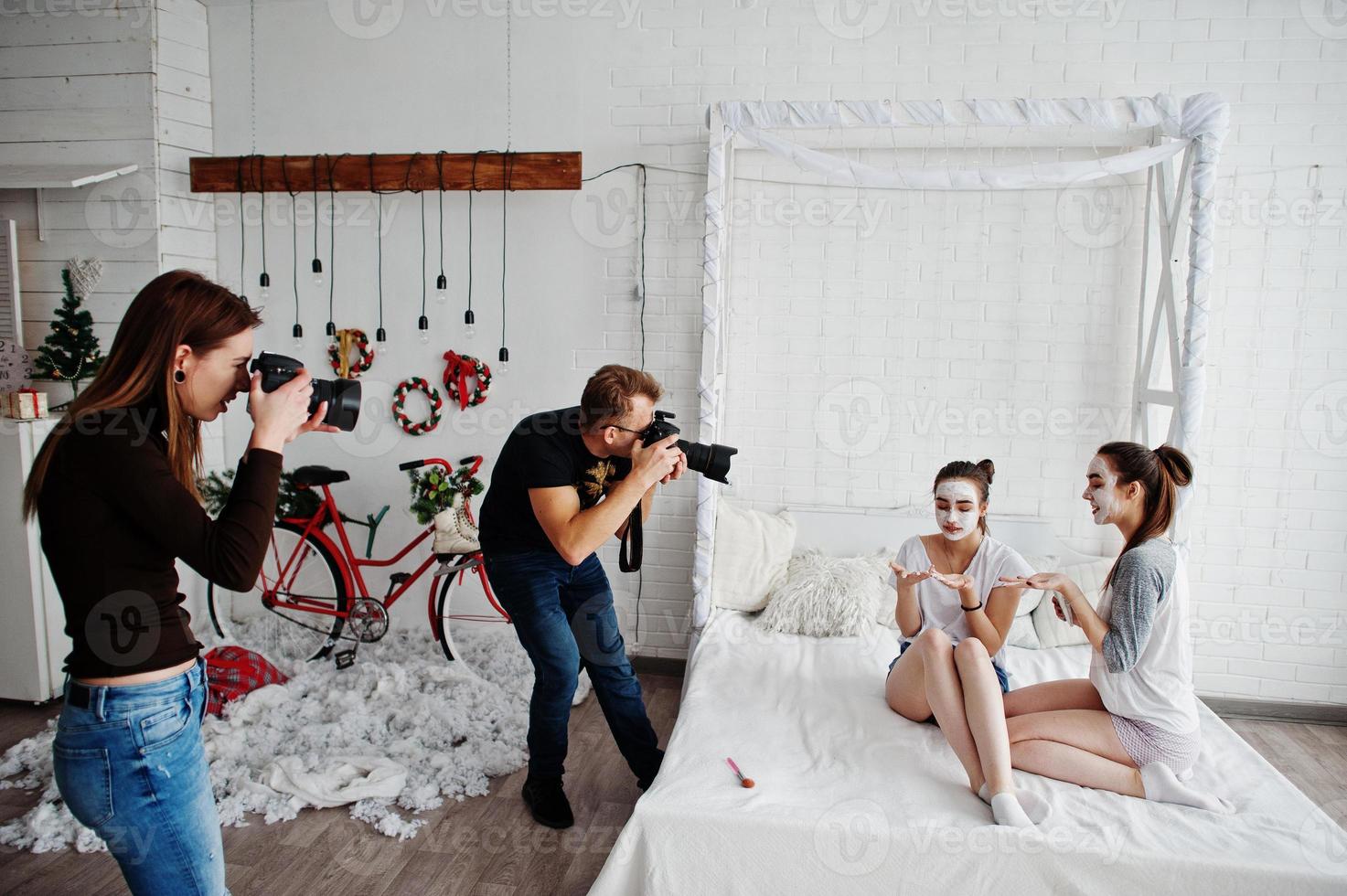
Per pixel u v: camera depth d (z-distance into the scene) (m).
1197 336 2.80
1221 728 2.42
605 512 2.07
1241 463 3.28
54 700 3.22
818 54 3.37
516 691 3.25
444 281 3.50
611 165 3.52
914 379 3.54
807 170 3.07
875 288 3.51
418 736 2.90
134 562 1.29
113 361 1.32
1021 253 3.42
